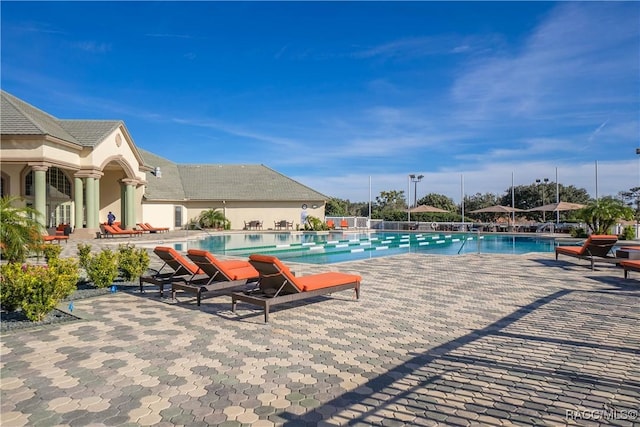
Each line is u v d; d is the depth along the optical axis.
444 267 12.90
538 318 6.66
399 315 6.88
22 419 3.32
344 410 3.54
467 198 66.94
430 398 3.78
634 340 5.50
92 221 23.88
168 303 7.73
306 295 7.07
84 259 10.34
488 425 3.30
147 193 32.53
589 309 7.27
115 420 3.32
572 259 15.33
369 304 7.70
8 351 4.96
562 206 34.38
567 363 4.66
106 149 24.84
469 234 34.88
